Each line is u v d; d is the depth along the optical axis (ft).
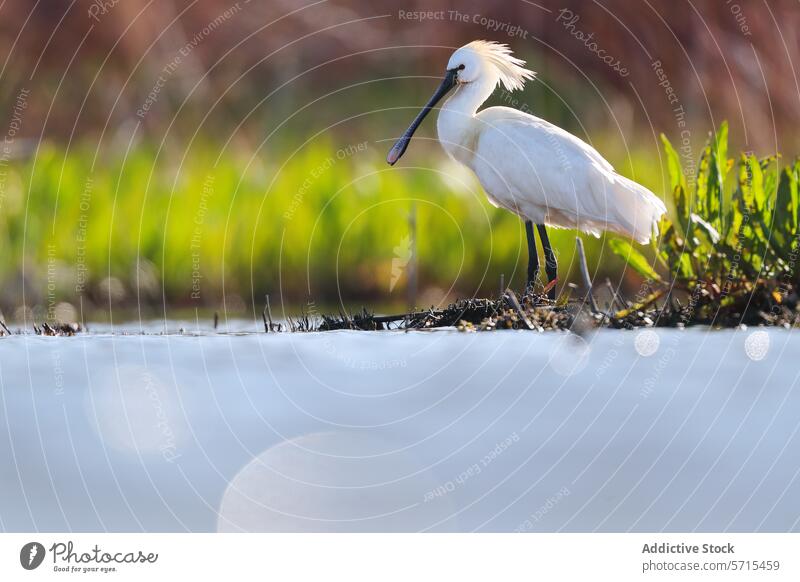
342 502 23.57
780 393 29.99
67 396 30.12
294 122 89.86
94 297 61.87
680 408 28.68
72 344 37.09
